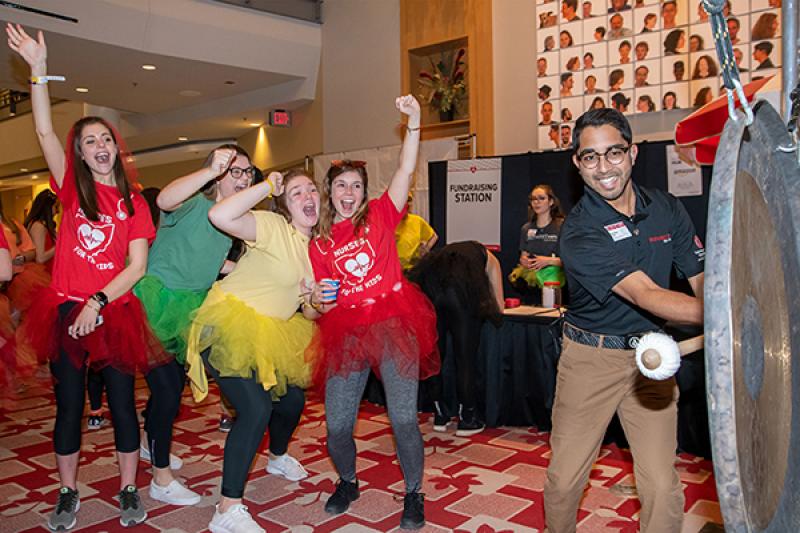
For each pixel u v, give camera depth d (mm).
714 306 933
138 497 3098
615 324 2086
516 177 5863
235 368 2754
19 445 4387
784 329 1099
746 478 999
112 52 7316
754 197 1105
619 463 3773
